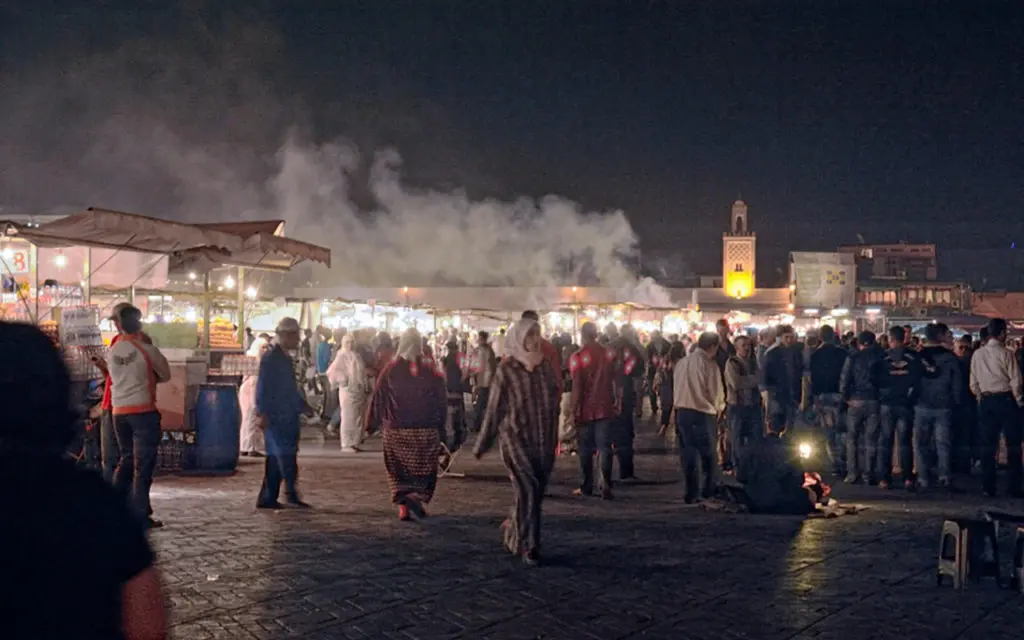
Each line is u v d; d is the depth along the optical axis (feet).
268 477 32.55
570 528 29.86
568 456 49.52
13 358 6.22
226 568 23.88
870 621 20.11
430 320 111.65
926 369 39.47
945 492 38.88
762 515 32.35
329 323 91.76
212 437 41.24
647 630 19.20
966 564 22.81
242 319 50.55
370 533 28.48
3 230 36.47
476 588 22.25
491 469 44.32
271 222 51.39
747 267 253.85
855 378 40.78
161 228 39.70
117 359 28.17
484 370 60.95
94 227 37.50
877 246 272.72
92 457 35.86
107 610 6.21
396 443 30.76
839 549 27.07
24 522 6.03
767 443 34.37
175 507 32.71
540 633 18.89
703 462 34.73
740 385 40.24
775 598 21.77
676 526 30.35
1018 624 20.08
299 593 21.61
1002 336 38.22
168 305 67.31
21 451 6.18
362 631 18.90
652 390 77.51
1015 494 37.99
